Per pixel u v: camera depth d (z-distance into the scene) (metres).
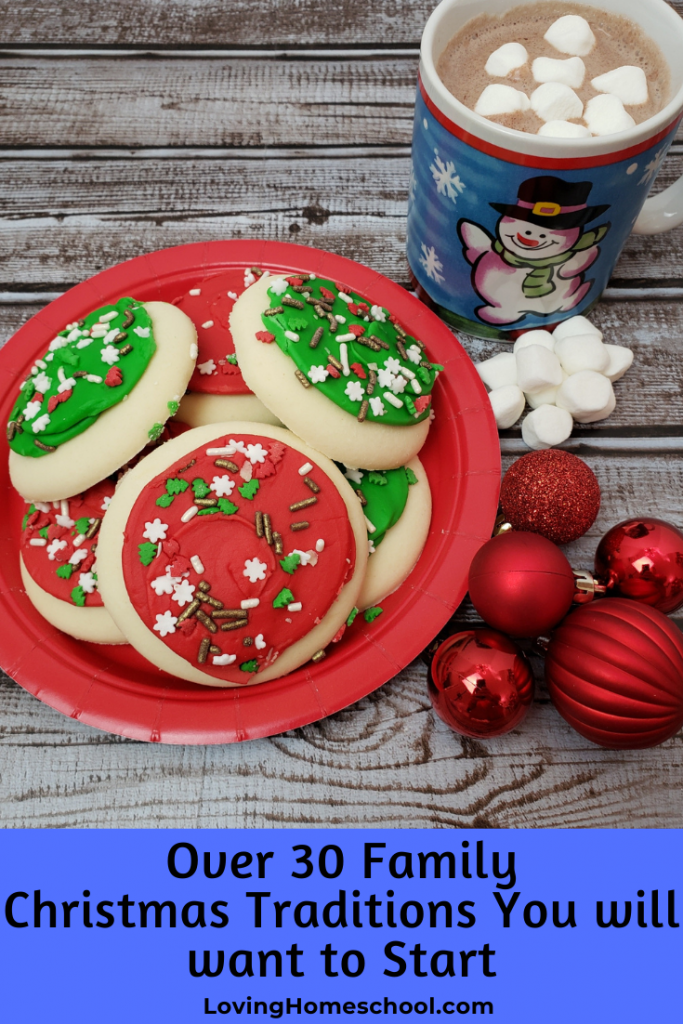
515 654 0.36
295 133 0.49
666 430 0.44
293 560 0.37
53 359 0.40
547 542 0.36
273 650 0.37
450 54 0.40
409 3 0.52
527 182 0.37
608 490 0.43
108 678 0.37
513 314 0.42
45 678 0.37
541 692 0.40
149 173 0.48
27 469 0.39
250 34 0.51
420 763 0.39
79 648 0.39
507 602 0.35
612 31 0.40
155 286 0.43
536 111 0.38
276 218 0.47
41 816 0.38
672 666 0.34
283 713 0.37
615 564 0.37
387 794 0.39
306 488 0.38
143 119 0.49
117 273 0.43
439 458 0.42
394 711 0.39
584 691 0.35
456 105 0.36
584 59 0.40
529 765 0.39
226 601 0.37
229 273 0.43
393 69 0.50
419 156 0.39
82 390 0.38
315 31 0.51
